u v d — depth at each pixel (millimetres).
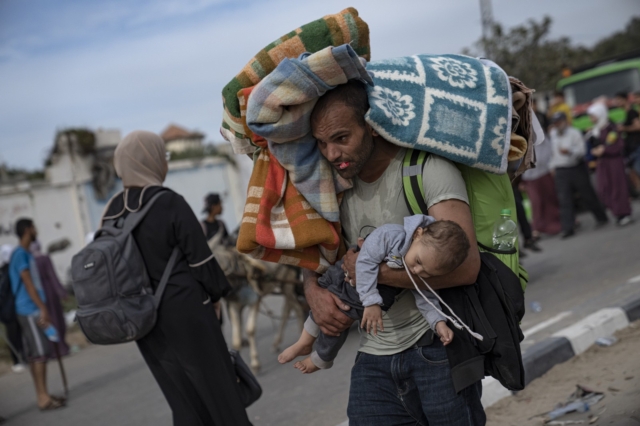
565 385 4516
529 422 3982
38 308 6742
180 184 17766
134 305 3354
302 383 5887
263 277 6664
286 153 2371
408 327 2473
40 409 6754
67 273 15727
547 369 4859
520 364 2383
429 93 2322
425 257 2203
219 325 3582
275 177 2502
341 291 2479
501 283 2406
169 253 3488
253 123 2271
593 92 15820
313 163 2395
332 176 2434
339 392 5406
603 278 7863
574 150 11508
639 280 7148
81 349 10094
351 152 2283
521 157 2486
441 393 2412
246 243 2465
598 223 12133
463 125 2320
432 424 2461
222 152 18875
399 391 2516
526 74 24922
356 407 2590
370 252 2322
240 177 19047
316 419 4852
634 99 14695
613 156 11547
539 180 11844
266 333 8547
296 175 2406
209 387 3445
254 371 6559
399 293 2467
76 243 15922
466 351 2363
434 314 2354
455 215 2309
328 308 2510
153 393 6691
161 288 3434
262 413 5250
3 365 9828
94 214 16297
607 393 4148
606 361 4832
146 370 7883
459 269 2283
